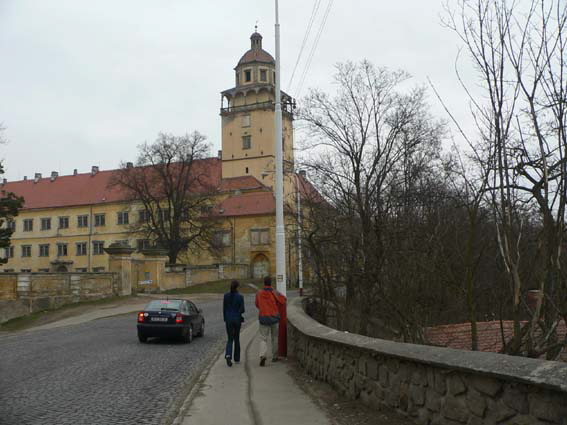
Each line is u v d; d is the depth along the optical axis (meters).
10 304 32.19
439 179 16.38
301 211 20.92
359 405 7.36
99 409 8.40
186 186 68.69
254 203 79.19
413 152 22.28
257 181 81.25
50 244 94.12
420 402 5.64
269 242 76.94
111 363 13.66
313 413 7.31
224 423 7.23
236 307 12.98
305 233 19.11
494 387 4.34
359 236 15.78
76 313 33.25
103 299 40.25
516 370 4.03
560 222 4.83
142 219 79.44
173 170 70.31
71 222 93.19
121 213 89.50
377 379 6.83
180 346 17.83
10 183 102.25
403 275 10.75
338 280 17.31
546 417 3.74
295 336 12.66
